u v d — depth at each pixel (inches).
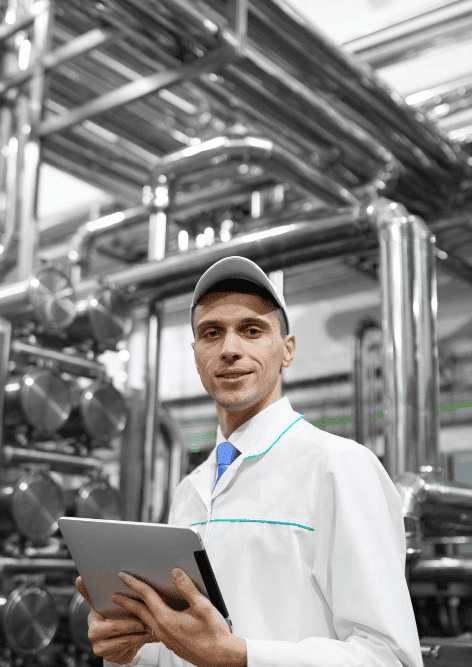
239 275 58.6
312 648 46.8
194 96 192.2
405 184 180.5
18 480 140.6
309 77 152.4
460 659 104.5
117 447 187.5
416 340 127.0
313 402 252.1
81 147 197.0
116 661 54.1
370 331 242.4
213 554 54.5
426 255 133.0
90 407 152.6
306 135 158.7
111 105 152.8
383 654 46.9
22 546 144.1
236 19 132.9
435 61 203.0
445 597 196.4
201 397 281.9
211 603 46.8
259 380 57.3
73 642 149.6
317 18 200.8
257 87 142.6
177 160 173.5
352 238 139.9
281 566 52.1
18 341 154.5
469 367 227.6
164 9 126.3
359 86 154.3
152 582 48.3
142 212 192.2
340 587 49.2
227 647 45.9
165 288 166.6
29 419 142.1
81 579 52.4
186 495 61.8
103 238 225.0
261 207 220.8
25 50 171.9
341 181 174.2
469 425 222.7
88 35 154.5
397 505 54.9
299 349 259.9
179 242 219.6
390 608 47.9
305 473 53.9
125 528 46.9
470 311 232.1
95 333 157.5
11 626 135.3
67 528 50.2
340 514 50.5
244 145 163.8
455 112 196.2
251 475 56.1
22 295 147.6
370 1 192.7
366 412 236.5
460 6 181.3
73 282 174.1
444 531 124.6
